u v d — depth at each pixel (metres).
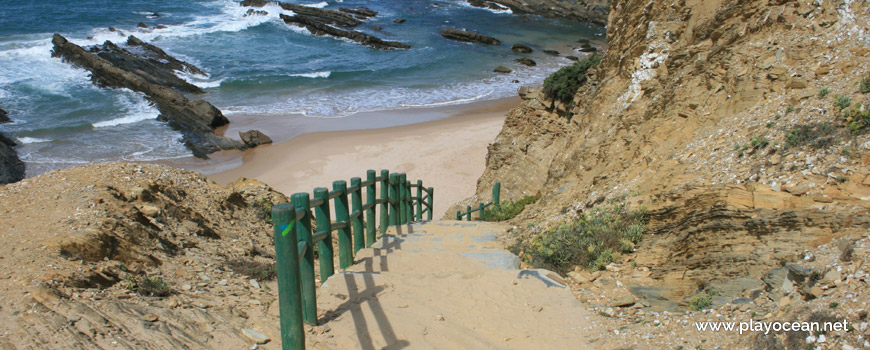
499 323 4.91
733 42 9.38
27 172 23.30
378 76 41.19
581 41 56.19
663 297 5.25
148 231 6.16
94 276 4.91
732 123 7.93
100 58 36.66
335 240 8.75
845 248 4.43
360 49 49.16
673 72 10.59
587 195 9.38
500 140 18.20
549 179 13.23
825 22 8.23
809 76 7.60
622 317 4.94
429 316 5.01
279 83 38.22
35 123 28.55
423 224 9.98
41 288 4.41
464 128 29.16
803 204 5.54
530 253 7.26
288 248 3.81
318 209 5.56
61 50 38.50
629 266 6.22
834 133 6.20
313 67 42.69
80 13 53.53
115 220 5.94
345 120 31.14
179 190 7.86
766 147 6.75
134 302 4.70
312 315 4.77
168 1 62.84
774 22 8.84
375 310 5.08
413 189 20.70
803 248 4.88
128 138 27.48
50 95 32.50
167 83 35.78
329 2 68.94
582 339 4.59
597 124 12.53
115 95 32.94
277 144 27.28
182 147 26.80
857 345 3.40
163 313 4.56
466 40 54.91
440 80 40.97
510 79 42.06
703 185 6.74
